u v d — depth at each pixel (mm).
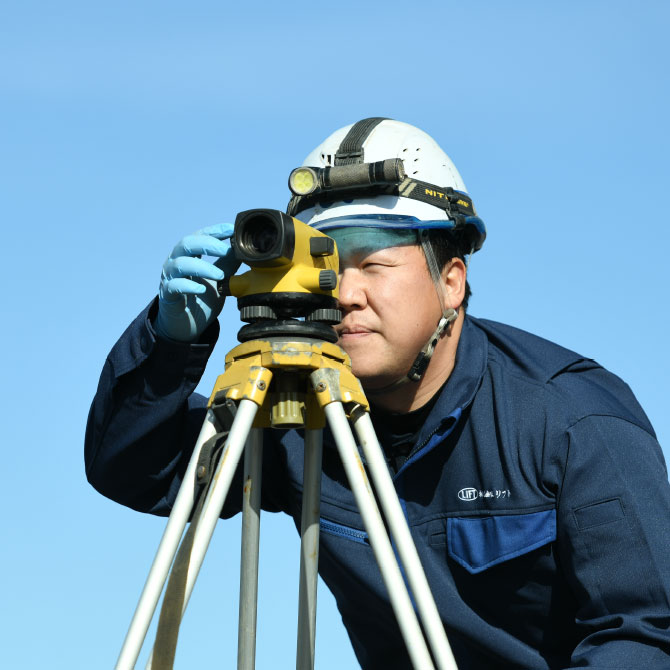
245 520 8844
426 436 9844
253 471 8828
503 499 9617
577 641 9781
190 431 10539
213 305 9453
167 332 9562
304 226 8273
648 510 9039
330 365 7891
